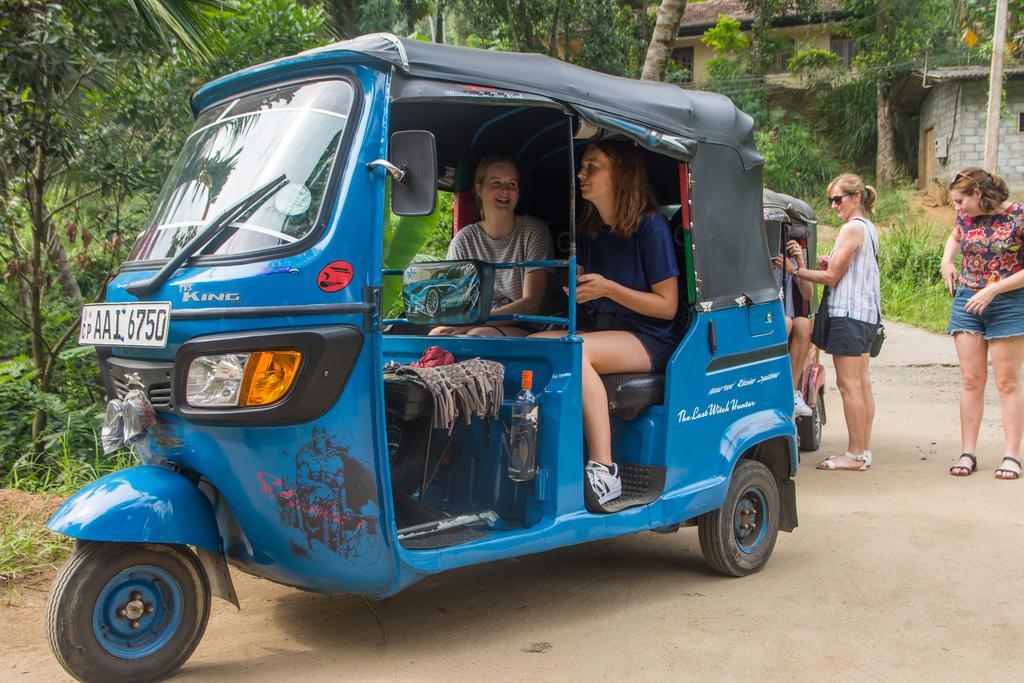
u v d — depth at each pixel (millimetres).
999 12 17453
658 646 3623
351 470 3107
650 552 4977
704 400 4324
